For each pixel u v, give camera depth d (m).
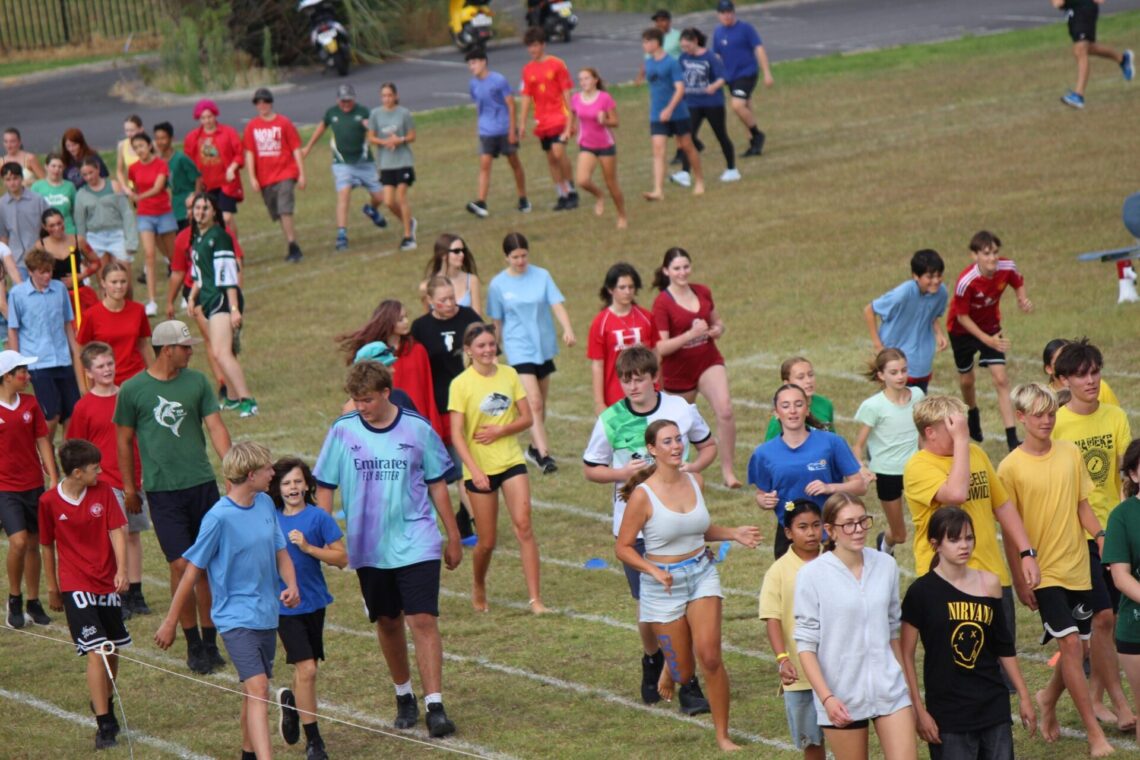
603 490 47.66
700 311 44.03
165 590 41.75
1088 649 31.50
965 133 93.75
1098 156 83.31
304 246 86.12
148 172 73.81
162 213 74.25
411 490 30.98
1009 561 28.75
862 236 73.75
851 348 58.50
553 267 74.12
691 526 29.16
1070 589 28.58
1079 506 29.00
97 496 32.34
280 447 52.91
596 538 43.50
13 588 39.16
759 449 31.89
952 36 142.62
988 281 45.91
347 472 30.78
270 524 29.50
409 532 30.89
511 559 42.34
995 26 145.88
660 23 83.81
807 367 33.69
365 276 77.25
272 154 80.69
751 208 81.56
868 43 143.88
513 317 48.09
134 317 45.81
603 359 42.19
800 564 26.47
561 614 37.72
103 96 144.75
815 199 81.94
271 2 152.12
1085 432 30.47
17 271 57.47
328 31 150.62
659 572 29.06
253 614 29.28
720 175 90.50
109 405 38.19
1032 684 31.34
